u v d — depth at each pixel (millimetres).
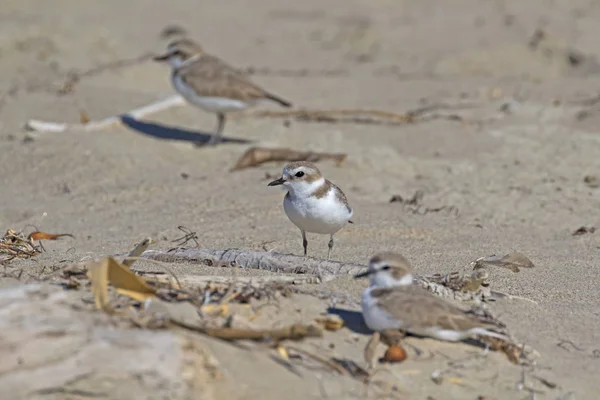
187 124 16922
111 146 15141
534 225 12203
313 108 18094
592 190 13633
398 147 15586
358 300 7836
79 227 11758
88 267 7695
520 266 9727
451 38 24734
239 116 17406
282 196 13031
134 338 6219
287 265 8891
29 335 6105
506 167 14547
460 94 19219
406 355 6949
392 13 29156
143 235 11219
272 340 6727
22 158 14508
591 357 7484
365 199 13094
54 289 6957
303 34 26516
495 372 7000
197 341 6344
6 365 5969
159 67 20391
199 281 7742
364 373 6680
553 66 21625
